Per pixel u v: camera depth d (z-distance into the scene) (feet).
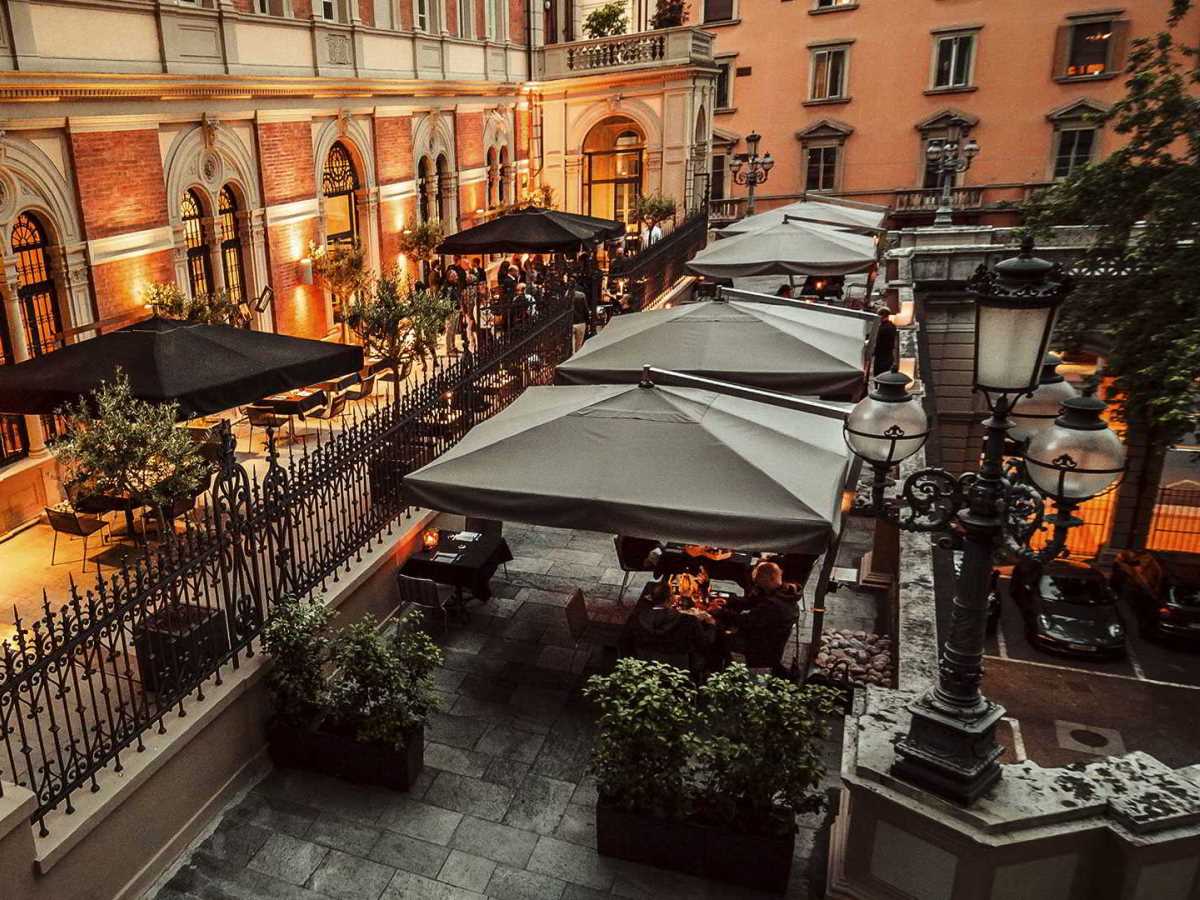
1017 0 110.52
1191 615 45.42
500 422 25.86
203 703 19.94
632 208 83.56
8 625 25.27
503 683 25.30
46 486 34.14
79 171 36.52
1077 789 15.05
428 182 69.62
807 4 120.78
